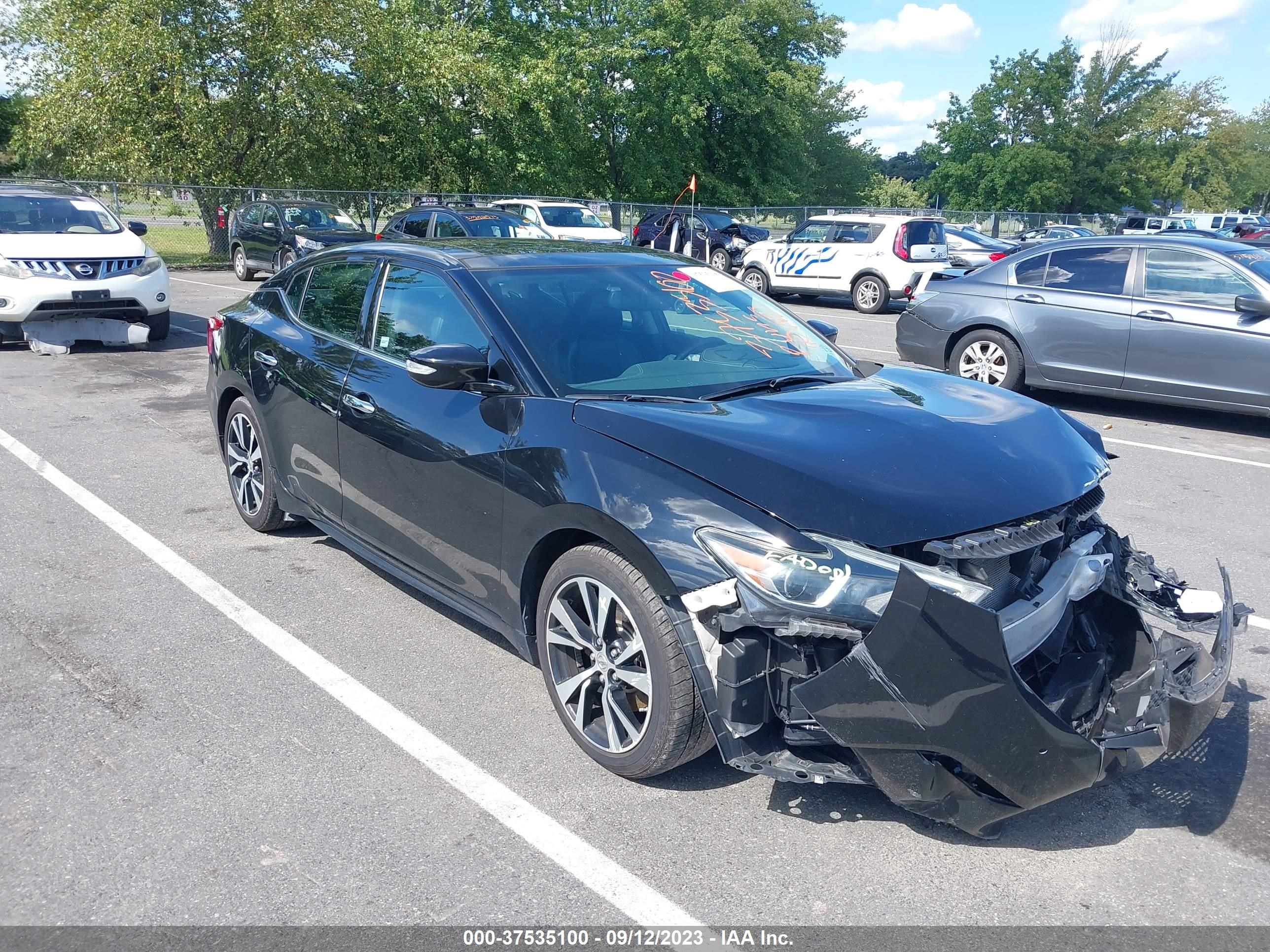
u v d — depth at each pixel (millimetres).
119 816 2893
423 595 4594
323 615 4352
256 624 4250
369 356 4172
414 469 3750
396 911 2518
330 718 3482
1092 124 55250
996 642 2402
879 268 17844
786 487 2746
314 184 27250
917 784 2557
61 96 23406
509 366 3486
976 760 2475
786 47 44438
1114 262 8789
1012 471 2961
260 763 3188
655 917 2512
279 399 4715
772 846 2805
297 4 24281
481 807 2971
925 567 2592
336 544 5270
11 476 6383
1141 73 53812
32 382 9453
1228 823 2973
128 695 3619
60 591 4562
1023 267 9328
